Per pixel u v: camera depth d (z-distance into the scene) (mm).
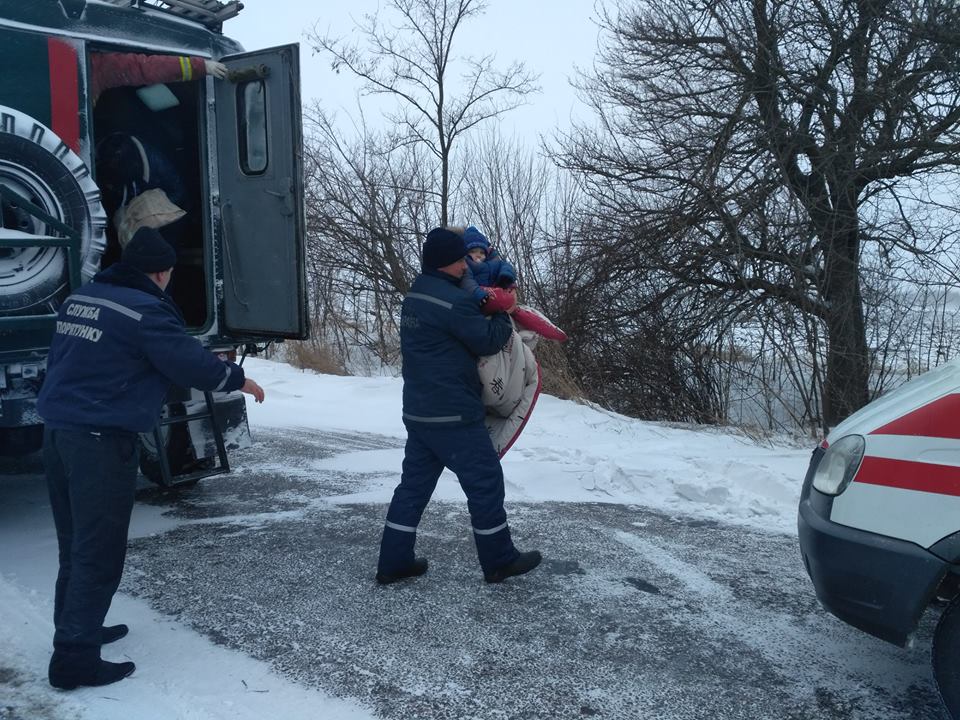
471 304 4352
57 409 3414
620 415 10461
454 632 4016
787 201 10797
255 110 6059
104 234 5086
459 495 6395
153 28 5672
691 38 11203
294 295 5941
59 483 3521
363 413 10461
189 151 6711
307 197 16609
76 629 3402
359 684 3518
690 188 11438
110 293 3506
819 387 10336
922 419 3105
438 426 4438
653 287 11820
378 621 4137
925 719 3303
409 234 16578
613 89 12055
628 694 3463
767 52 10742
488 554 4574
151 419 3545
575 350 12164
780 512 5961
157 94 6203
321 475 7137
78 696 3385
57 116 5141
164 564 4930
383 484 6832
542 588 4570
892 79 10391
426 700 3396
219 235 6316
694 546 5277
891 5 10195
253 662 3701
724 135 11148
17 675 3545
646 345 11727
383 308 16594
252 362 14805
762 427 10125
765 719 3293
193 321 6809
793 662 3758
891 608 3061
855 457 3209
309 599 4406
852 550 3125
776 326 10508
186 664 3680
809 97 10805
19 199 4676
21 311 4848
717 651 3852
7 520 5828
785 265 10664
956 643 2967
